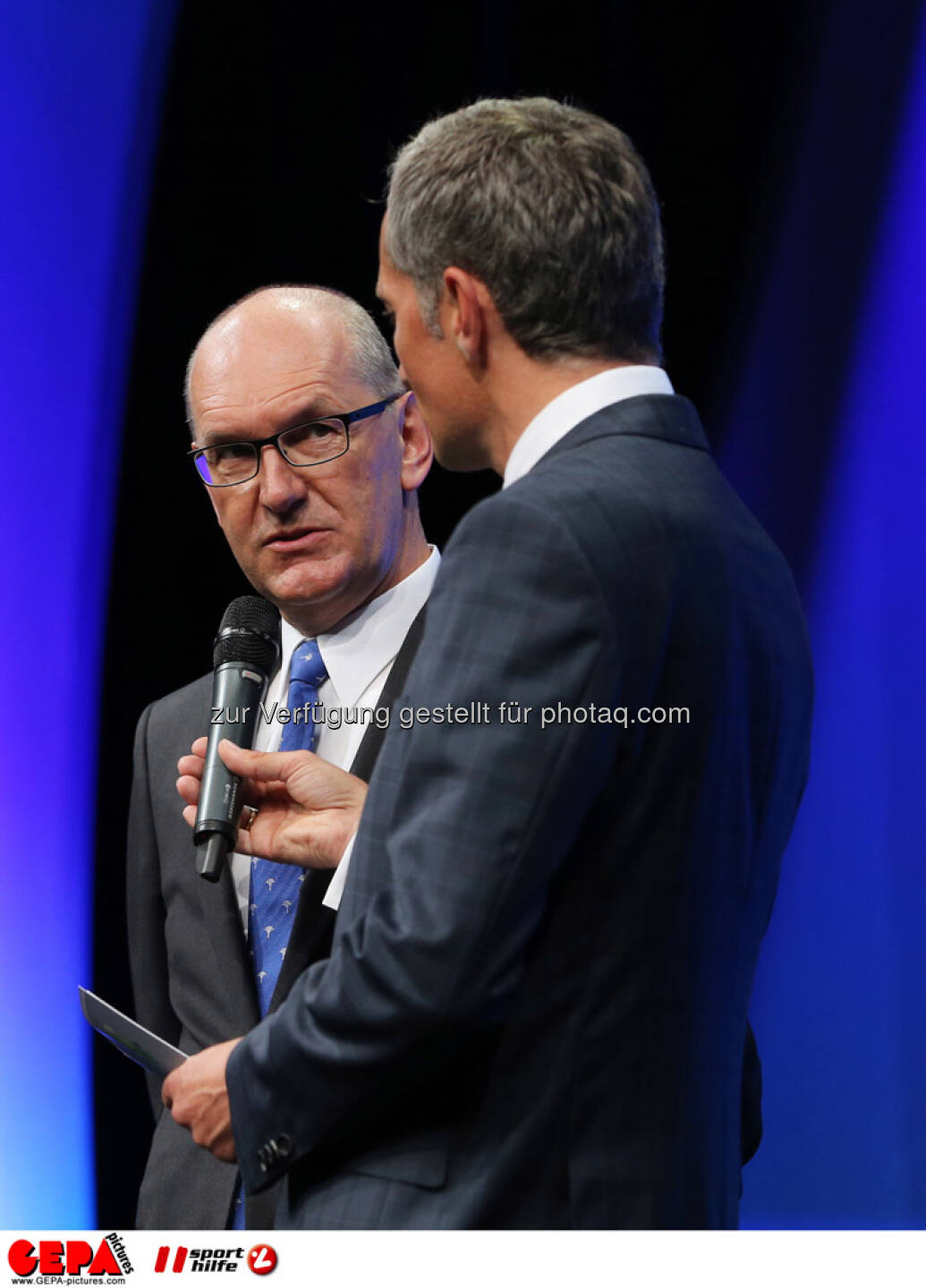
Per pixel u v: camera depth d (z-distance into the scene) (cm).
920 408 935
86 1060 894
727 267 914
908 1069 970
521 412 354
